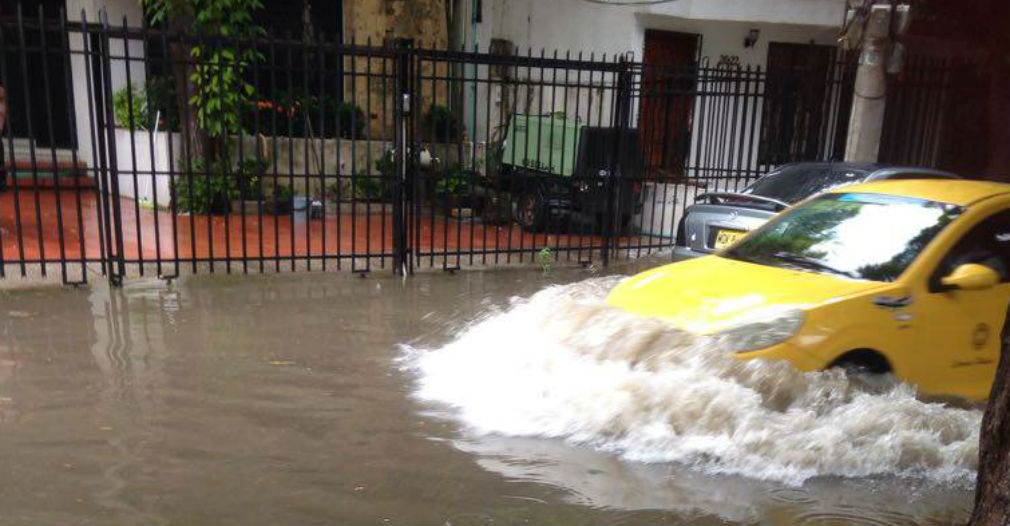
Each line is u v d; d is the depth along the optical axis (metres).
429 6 16.22
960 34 12.70
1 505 3.65
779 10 14.16
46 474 3.96
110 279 7.92
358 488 3.95
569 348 5.38
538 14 15.36
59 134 14.58
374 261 9.81
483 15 16.48
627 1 13.84
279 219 12.45
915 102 12.98
